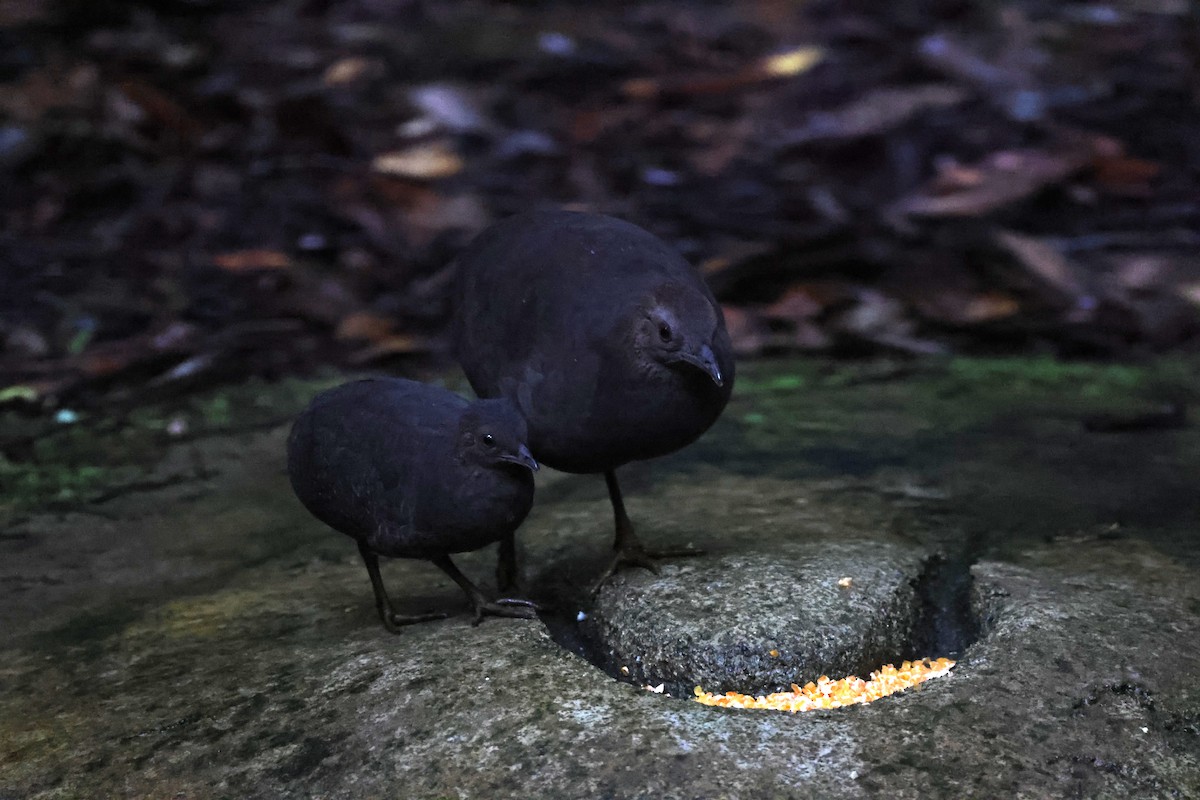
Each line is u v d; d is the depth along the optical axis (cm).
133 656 530
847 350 991
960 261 1082
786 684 493
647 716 443
